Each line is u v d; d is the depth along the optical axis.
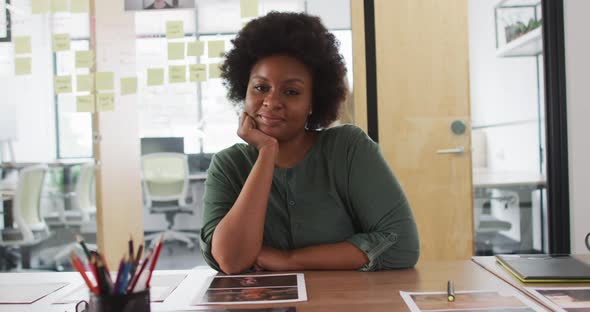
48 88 3.95
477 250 2.77
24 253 3.53
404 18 2.59
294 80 1.12
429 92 2.62
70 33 2.63
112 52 2.61
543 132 2.70
